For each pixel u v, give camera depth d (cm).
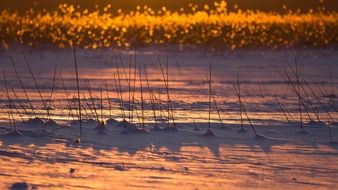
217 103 5084
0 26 14900
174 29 15312
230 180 2297
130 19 16100
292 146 3056
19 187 2067
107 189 2100
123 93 5931
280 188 2189
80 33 14900
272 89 6619
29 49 13038
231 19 15962
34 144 2925
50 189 2061
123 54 12738
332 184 2262
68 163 2527
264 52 13638
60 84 6888
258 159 2711
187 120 3947
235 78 8150
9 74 8288
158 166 2514
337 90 6556
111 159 2634
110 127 3559
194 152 2845
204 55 12562
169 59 11725
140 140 3142
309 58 12006
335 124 3869
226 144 3078
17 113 4131
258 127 3691
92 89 6344
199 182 2252
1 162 2488
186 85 6988
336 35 14775
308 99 5384
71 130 3391
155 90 6316
